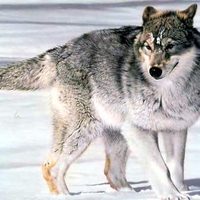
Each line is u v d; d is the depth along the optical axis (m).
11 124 29.59
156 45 19.73
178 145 20.94
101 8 82.50
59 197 19.59
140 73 20.58
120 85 21.27
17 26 63.31
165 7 84.00
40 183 22.16
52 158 22.41
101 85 21.78
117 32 22.11
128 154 22.25
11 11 78.25
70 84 22.38
